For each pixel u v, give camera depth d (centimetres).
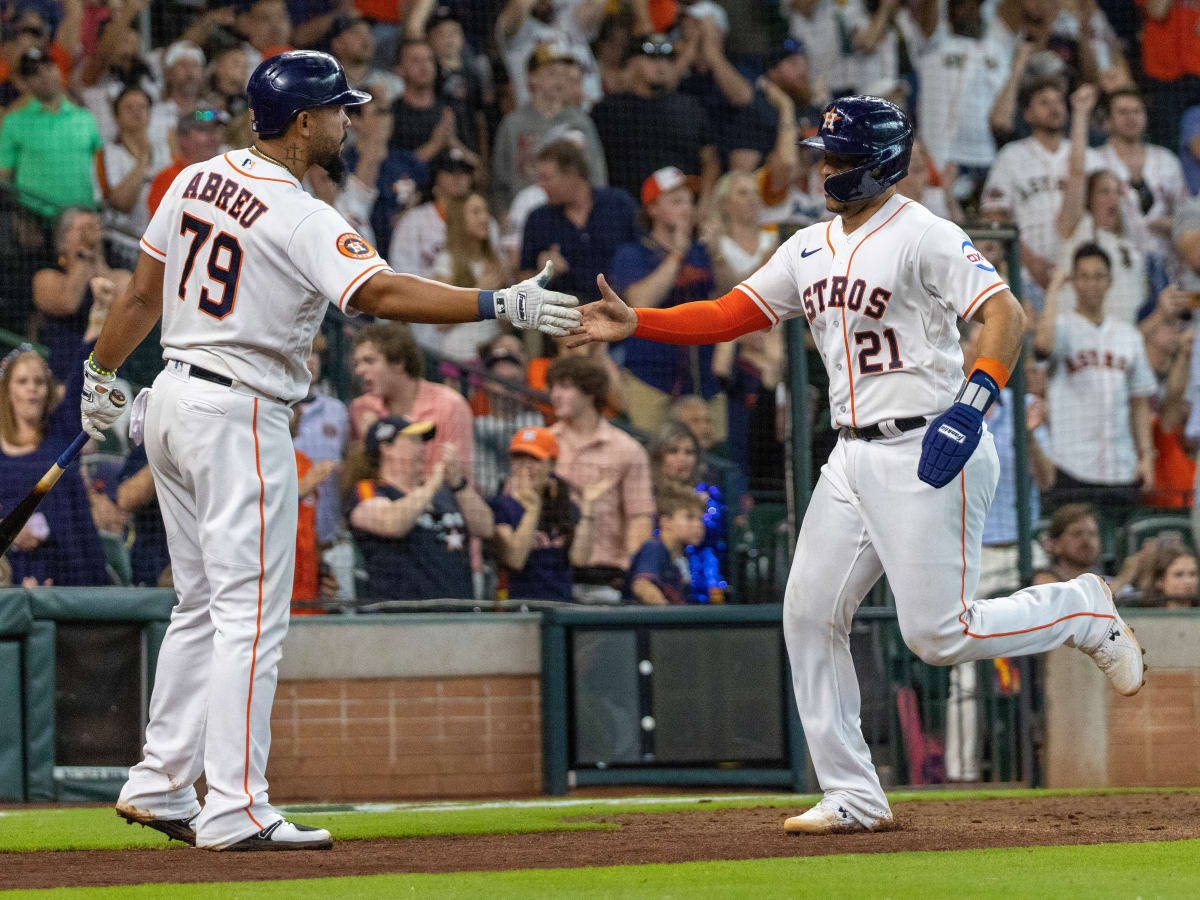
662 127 3556
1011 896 988
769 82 3769
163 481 1408
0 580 2420
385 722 2459
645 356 3164
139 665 2312
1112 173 3653
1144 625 2453
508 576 2628
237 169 1362
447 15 3462
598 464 2678
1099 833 1433
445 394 2706
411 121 3353
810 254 1440
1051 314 3350
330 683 2445
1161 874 1106
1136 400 3378
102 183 3156
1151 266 3775
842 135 1360
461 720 2480
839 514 1420
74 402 2694
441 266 3275
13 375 2469
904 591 1385
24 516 1502
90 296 2795
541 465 2641
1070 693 2403
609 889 1034
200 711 1421
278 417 1375
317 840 1352
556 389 2684
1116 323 3369
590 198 3284
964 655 1411
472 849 1363
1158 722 2438
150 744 1429
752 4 3791
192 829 1432
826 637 1442
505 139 3534
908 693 2398
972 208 3800
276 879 1132
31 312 2792
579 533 2645
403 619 2475
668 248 3316
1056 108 3700
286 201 1339
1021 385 2430
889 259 1368
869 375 1391
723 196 3441
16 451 2467
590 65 3669
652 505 2700
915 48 3872
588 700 2409
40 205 2825
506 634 2503
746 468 3159
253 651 1342
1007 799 1967
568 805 2034
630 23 3675
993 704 2414
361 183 3278
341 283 1304
